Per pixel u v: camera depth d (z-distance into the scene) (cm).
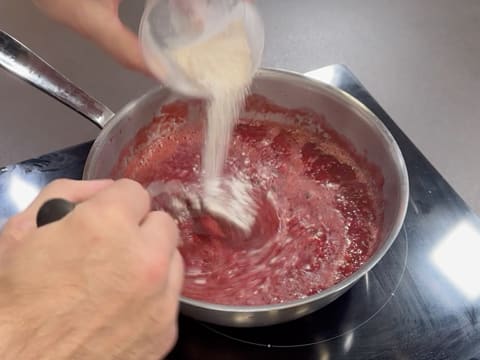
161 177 81
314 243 72
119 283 36
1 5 111
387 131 71
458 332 61
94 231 36
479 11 108
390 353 60
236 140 86
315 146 83
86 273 35
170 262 38
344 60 100
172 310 39
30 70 69
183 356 61
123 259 36
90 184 45
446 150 85
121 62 73
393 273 67
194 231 73
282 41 104
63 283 35
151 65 68
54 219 39
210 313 52
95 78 98
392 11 109
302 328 63
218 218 74
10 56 68
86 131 91
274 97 82
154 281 37
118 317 37
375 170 75
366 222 74
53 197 43
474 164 83
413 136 87
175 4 68
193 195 78
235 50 71
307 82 78
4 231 42
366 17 108
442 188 75
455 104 92
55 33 105
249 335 62
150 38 68
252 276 68
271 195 78
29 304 35
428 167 78
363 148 77
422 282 66
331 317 63
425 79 96
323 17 108
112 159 73
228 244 71
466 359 59
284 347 61
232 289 66
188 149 85
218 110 75
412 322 63
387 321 63
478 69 97
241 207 76
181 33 70
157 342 41
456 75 96
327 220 75
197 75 70
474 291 65
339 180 79
